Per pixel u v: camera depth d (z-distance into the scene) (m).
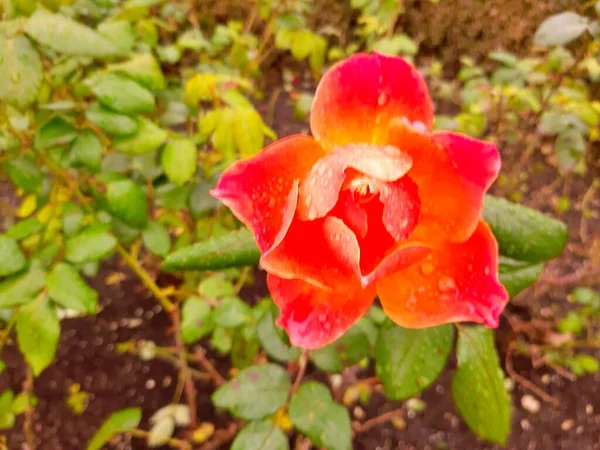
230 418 0.33
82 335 0.36
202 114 0.37
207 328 0.25
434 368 0.18
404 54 0.47
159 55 0.33
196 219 0.29
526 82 0.43
